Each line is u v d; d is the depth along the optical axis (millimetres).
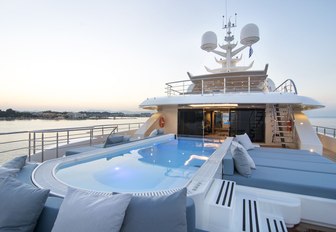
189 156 4590
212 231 1775
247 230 1745
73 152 3805
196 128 7996
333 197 2238
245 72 7113
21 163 2234
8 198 1214
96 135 6762
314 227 2246
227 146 4086
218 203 1805
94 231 981
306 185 2348
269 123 6855
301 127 5844
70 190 1260
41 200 1235
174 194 1168
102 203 1081
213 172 2307
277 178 2568
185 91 8359
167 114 8484
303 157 3822
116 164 3711
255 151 4449
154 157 4438
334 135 6383
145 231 1040
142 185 2600
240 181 2650
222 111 9789
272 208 2264
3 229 1134
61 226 1038
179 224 1061
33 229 1201
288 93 5891
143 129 7633
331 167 3090
